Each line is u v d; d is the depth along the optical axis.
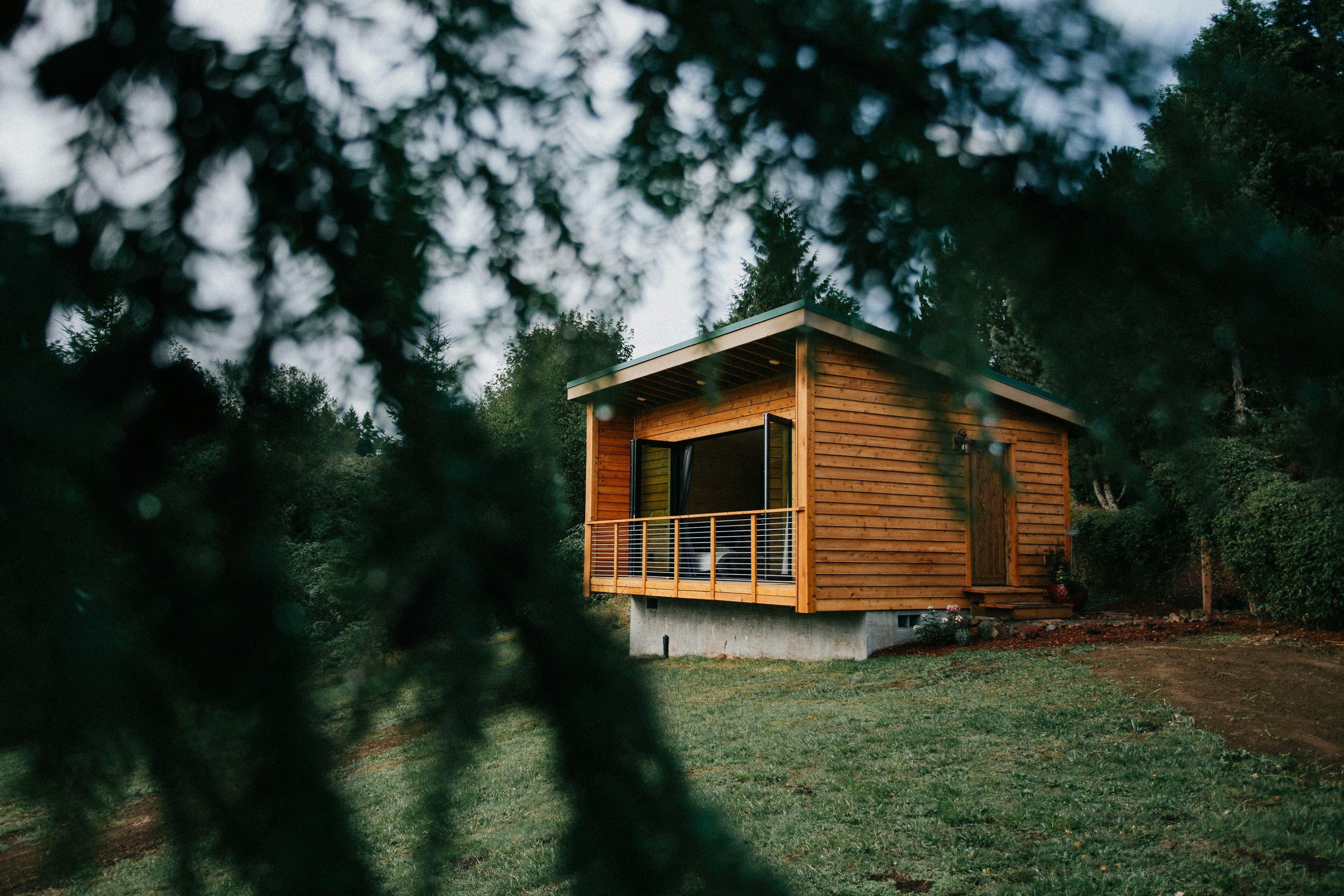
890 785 5.34
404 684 0.59
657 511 13.85
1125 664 8.12
